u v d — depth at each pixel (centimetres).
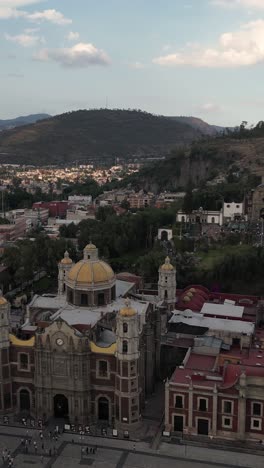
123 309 10588
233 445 10238
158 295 14388
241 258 19338
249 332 12950
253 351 12425
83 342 10844
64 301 13238
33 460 9838
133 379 10656
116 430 10612
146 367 12144
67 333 10856
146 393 12262
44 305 13025
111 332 11850
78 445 10344
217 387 10206
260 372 10344
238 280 19262
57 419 11262
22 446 10306
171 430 10575
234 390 10119
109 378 10944
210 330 13125
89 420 11112
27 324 12719
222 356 11788
